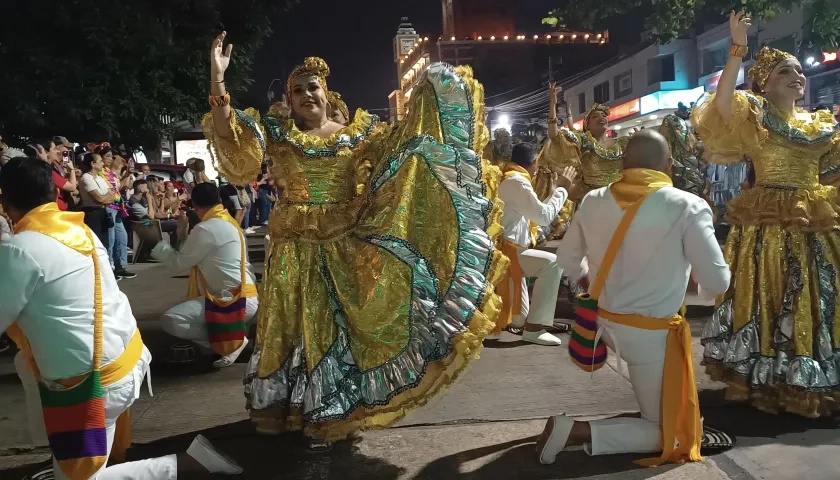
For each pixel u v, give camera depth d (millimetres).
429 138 3209
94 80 12398
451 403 4059
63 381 2564
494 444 3438
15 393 4430
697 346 5070
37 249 2494
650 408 3162
